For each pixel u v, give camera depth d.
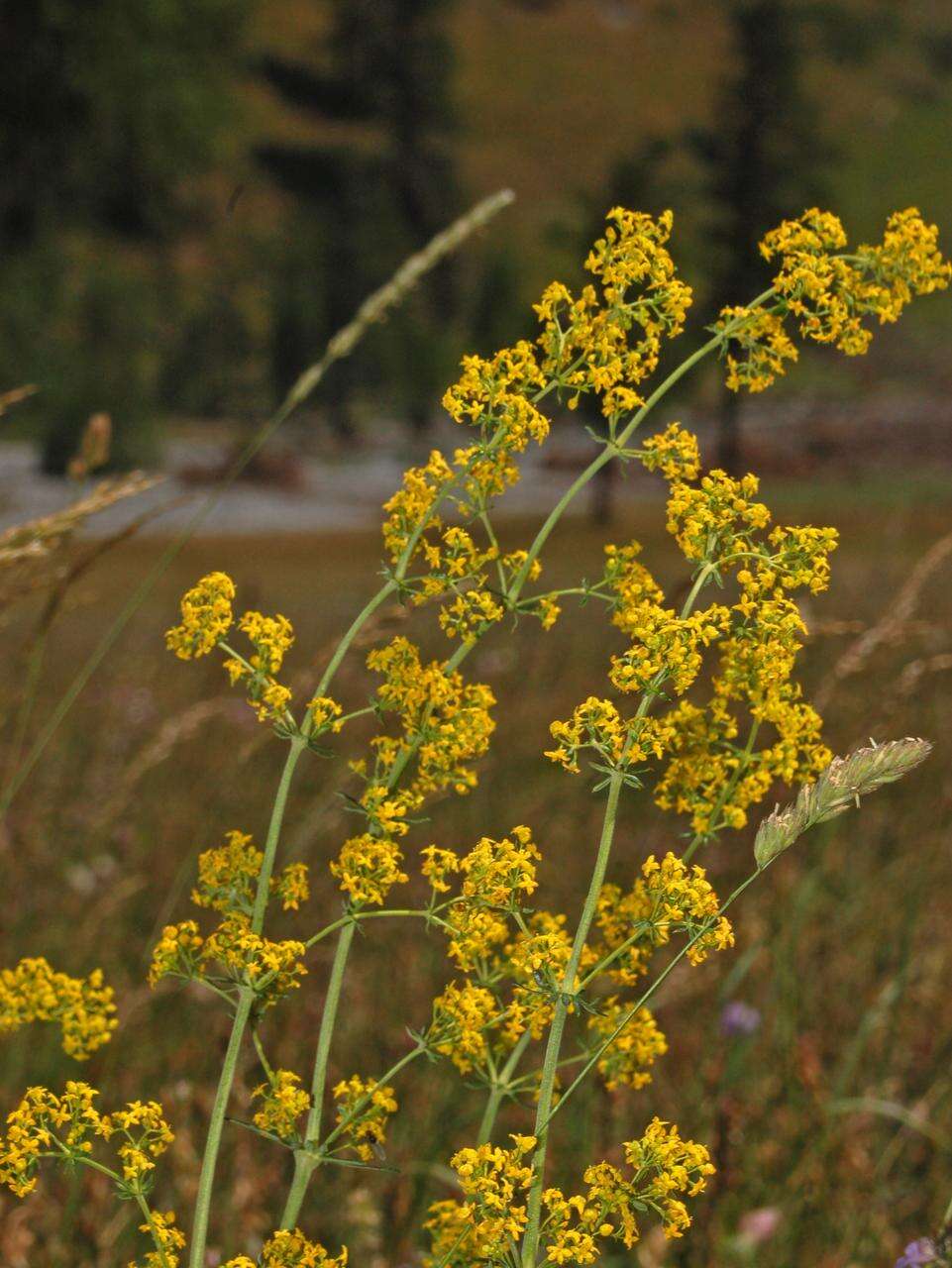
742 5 65.00
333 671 1.64
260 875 1.63
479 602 1.65
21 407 62.66
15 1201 2.91
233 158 56.31
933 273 1.65
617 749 1.50
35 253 57.03
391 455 78.31
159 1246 1.56
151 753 3.82
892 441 68.38
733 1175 2.86
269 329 87.31
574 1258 1.45
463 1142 3.20
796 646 1.59
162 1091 3.27
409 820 1.62
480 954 1.67
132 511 50.19
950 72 158.12
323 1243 2.77
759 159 62.28
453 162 127.56
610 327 1.64
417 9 128.00
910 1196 3.00
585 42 160.12
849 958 3.98
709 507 1.57
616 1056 1.78
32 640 2.91
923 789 5.21
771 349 1.67
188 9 51.50
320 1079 1.62
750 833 4.58
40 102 49.28
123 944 4.38
